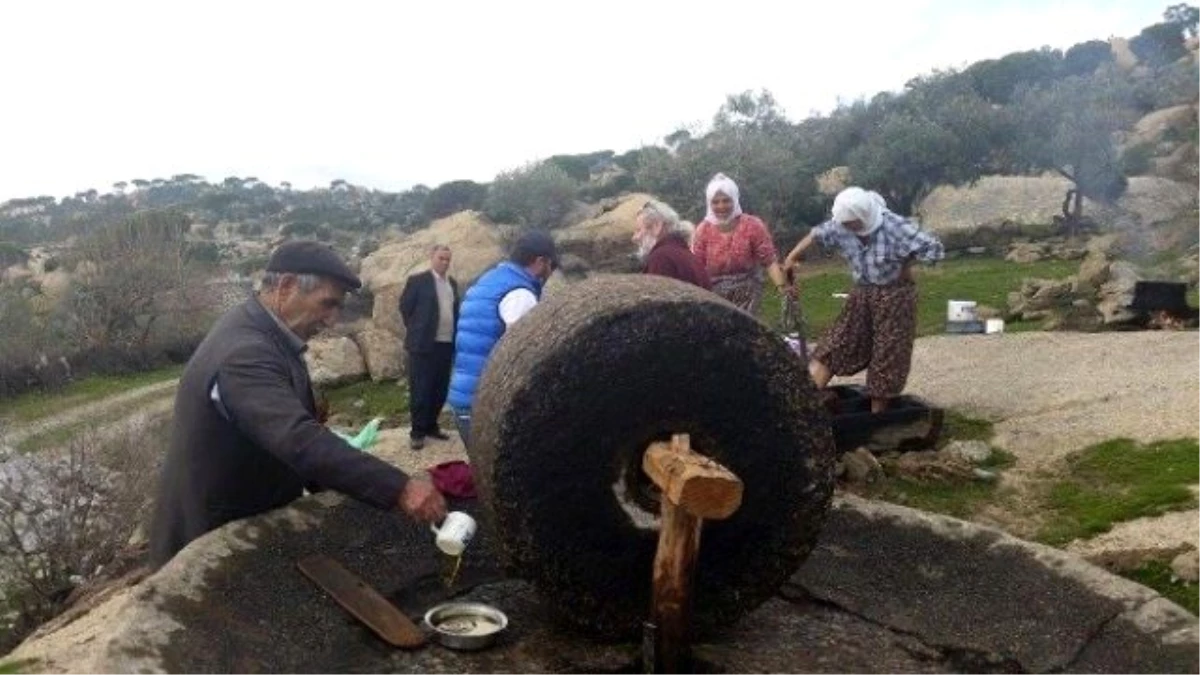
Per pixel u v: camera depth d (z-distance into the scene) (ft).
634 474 10.64
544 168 104.99
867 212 23.47
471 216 72.43
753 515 10.87
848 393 26.30
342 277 12.54
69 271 92.79
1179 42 180.96
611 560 10.72
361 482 10.94
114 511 32.76
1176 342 34.76
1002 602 11.85
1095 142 91.45
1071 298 48.03
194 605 10.23
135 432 41.45
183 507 12.32
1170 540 19.08
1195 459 22.93
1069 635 11.10
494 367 10.85
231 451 12.00
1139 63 170.19
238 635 10.21
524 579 10.82
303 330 12.60
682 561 10.00
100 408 63.67
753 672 11.07
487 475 10.49
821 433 10.88
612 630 11.08
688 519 9.92
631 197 90.94
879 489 22.85
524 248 20.07
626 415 10.37
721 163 96.89
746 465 10.71
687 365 10.41
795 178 97.86
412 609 12.19
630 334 10.26
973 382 31.81
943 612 12.02
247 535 11.57
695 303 10.38
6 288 91.04
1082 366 32.78
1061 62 145.69
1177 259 65.72
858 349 24.97
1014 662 11.10
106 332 85.10
